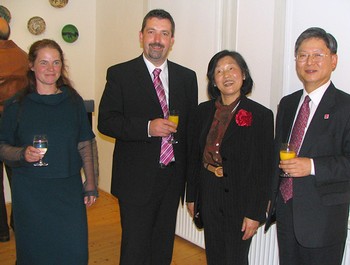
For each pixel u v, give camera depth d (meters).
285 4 2.39
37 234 1.96
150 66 2.21
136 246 2.20
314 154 1.69
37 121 1.93
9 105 1.96
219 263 2.03
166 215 2.29
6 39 3.16
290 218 1.84
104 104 2.17
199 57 3.07
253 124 1.88
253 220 1.88
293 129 1.83
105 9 4.33
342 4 2.10
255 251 2.56
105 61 4.41
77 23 4.46
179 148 2.25
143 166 2.14
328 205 1.69
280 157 1.75
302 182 1.73
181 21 3.21
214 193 1.96
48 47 1.94
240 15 2.70
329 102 1.70
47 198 1.95
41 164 1.89
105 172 4.57
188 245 3.29
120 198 2.19
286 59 2.42
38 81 1.98
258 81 2.61
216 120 2.00
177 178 2.26
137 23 3.79
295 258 1.88
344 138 1.64
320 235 1.70
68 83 2.10
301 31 2.32
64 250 2.01
